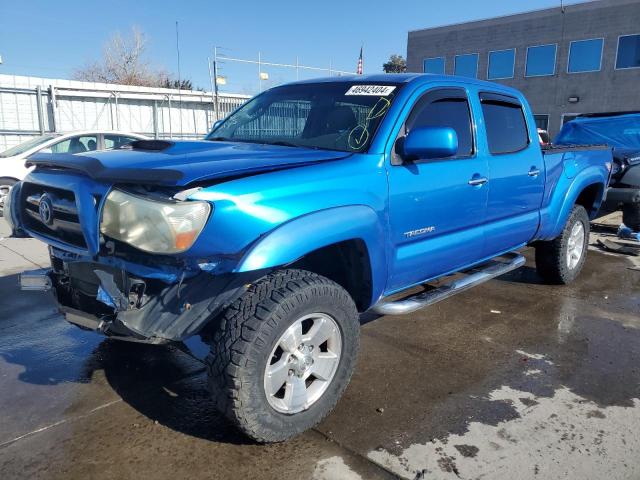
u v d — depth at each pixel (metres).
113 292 2.75
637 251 7.46
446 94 3.86
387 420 3.13
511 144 4.52
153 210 2.48
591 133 9.71
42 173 3.19
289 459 2.76
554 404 3.35
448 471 2.68
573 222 5.51
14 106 20.31
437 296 3.78
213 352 2.64
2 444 2.87
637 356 4.07
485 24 31.17
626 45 26.84
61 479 2.59
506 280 6.06
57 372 3.71
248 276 2.69
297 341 2.79
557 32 28.72
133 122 22.86
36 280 3.30
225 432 2.99
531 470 2.70
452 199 3.74
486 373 3.76
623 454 2.84
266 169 2.78
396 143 3.38
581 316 4.92
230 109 24.78
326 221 2.80
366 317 4.83
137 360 3.91
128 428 3.03
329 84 4.03
